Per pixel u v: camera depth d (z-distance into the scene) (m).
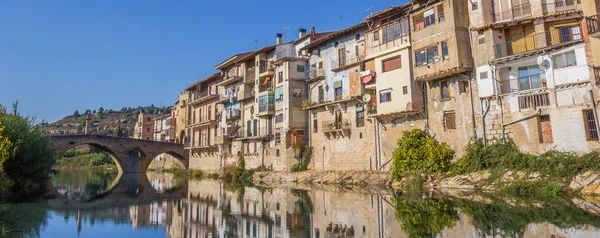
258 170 52.88
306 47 48.34
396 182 33.50
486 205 20.16
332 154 44.06
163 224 19.39
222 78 68.31
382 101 37.03
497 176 26.61
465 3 31.50
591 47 24.78
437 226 15.55
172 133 101.50
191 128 78.69
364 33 39.78
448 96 32.50
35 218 20.58
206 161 71.88
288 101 47.91
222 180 56.72
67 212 23.36
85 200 30.53
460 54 30.47
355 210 21.23
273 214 21.36
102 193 37.16
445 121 32.53
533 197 22.28
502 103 28.98
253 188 39.81
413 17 34.22
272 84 53.09
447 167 31.09
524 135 27.66
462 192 26.31
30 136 37.50
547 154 25.72
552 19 27.70
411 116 35.59
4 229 17.36
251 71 58.12
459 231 14.41
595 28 24.44
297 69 48.94
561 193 22.70
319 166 45.72
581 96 25.19
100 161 118.88
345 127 41.88
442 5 31.88
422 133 33.31
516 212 17.64
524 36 29.19
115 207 26.22
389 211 20.14
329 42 45.75
